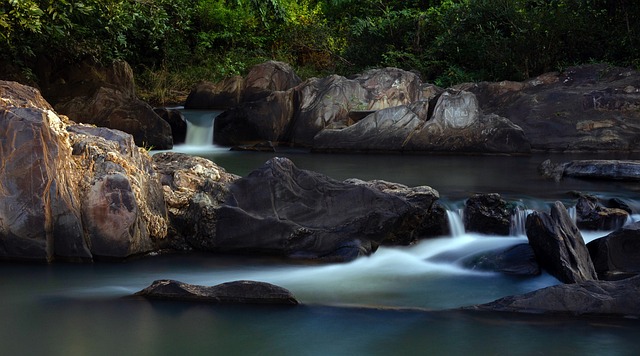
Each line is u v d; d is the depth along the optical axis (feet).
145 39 75.10
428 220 33.60
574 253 28.32
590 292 25.04
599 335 23.18
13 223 29.60
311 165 48.01
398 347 22.26
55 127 31.01
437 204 34.45
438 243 33.24
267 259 30.99
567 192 38.78
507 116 58.03
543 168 44.09
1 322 23.88
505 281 28.76
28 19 47.55
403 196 33.19
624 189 40.06
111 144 31.94
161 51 80.02
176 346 22.18
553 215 29.30
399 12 77.77
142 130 55.57
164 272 28.99
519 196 37.32
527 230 30.12
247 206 32.09
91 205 30.07
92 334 23.02
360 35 78.84
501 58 67.82
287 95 59.82
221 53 85.30
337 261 30.63
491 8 68.69
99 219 30.07
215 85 71.36
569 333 23.34
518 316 24.82
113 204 30.07
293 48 87.40
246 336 22.99
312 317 24.54
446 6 76.02
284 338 22.84
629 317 24.63
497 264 29.81
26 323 23.82
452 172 45.24
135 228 30.35
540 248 29.48
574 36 66.90
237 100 70.85
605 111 57.00
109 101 56.34
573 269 27.73
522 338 22.94
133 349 21.94
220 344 22.36
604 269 29.30
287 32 86.12
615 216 34.04
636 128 56.08
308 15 88.12
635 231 29.50
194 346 22.17
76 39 61.31
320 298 26.43
